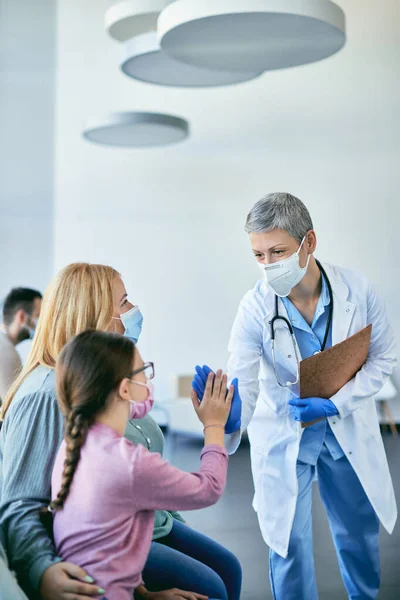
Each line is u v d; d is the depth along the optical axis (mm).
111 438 1661
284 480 2623
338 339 2609
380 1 7965
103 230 7895
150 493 1637
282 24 3385
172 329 8008
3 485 1827
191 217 8031
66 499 1659
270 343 2625
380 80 8031
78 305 2035
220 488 1793
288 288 2475
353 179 8086
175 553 2107
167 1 4414
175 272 8016
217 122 8039
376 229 8094
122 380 1687
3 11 7684
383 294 8086
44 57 7746
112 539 1630
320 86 8047
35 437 1834
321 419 2627
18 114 7715
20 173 7723
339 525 2783
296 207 2420
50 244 7777
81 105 7824
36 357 2025
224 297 8078
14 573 1701
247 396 2578
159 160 7977
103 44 7820
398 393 8039
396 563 3660
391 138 8078
